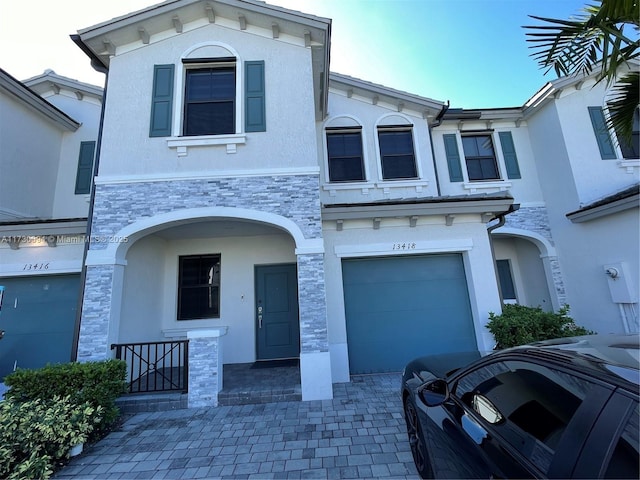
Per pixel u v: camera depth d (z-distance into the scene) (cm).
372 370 689
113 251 601
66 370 481
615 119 471
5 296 660
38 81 969
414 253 708
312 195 637
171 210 625
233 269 838
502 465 189
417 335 700
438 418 276
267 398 560
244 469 358
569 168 864
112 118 661
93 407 460
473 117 986
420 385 347
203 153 652
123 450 411
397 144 972
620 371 173
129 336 649
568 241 870
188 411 532
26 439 363
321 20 679
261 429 455
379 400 546
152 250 760
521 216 940
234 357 796
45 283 667
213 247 844
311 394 561
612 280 748
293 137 662
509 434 204
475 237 712
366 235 711
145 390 579
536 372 215
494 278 695
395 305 712
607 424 157
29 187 852
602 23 374
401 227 714
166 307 806
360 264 725
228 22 720
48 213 902
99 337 570
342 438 419
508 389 228
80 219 638
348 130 962
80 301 580
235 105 690
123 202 624
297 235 620
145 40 700
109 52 693
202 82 709
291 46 707
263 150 655
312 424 464
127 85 680
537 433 187
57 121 927
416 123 972
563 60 441
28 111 858
